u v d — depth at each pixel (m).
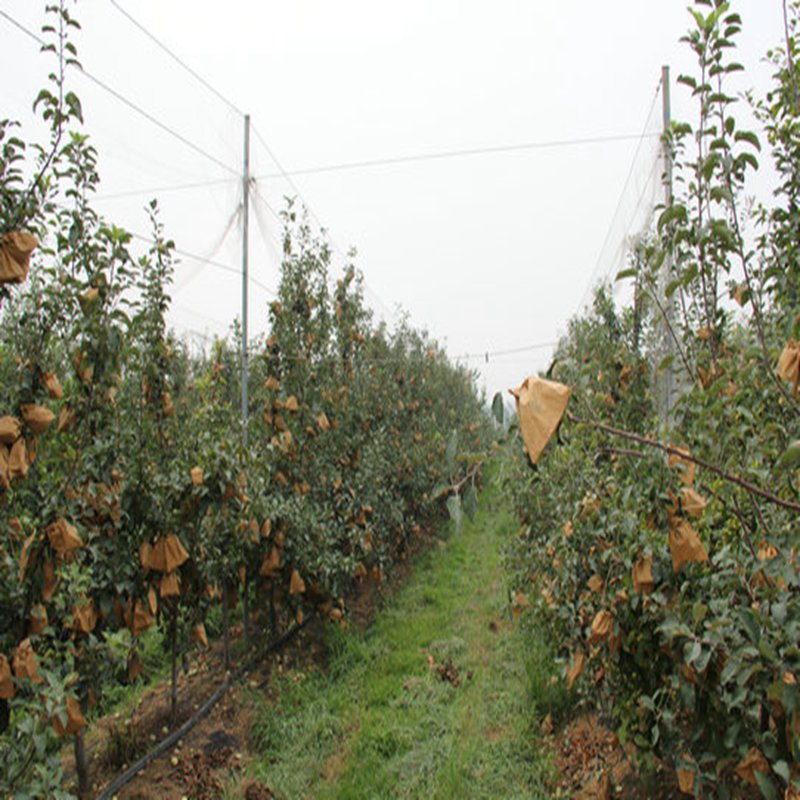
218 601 5.68
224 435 4.55
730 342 3.55
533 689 4.46
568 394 1.55
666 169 3.51
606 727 3.65
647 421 4.83
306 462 6.38
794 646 1.81
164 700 4.70
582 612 3.45
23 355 2.91
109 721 4.43
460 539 10.34
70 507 3.11
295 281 6.40
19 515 3.18
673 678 2.38
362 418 7.93
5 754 2.50
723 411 2.25
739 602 2.29
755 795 2.66
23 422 2.71
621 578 2.84
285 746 4.25
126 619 3.71
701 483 2.47
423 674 5.23
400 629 6.23
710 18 2.07
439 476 10.66
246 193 6.17
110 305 3.51
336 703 4.82
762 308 2.72
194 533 4.18
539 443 1.53
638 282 3.21
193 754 4.02
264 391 6.25
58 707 2.53
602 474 3.35
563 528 3.84
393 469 8.77
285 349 6.20
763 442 2.31
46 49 2.79
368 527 6.82
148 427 4.08
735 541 2.53
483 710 4.53
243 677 5.10
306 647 5.85
